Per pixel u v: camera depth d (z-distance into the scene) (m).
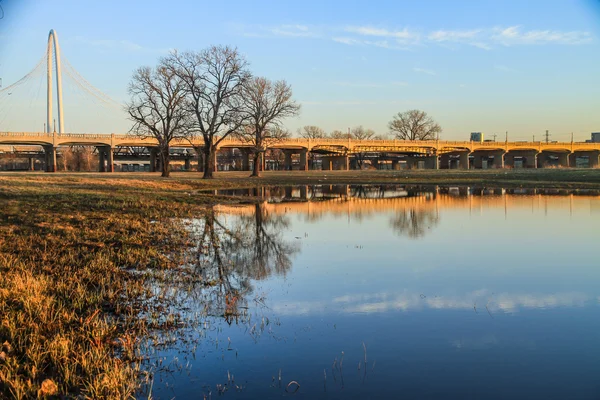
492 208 29.25
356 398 6.16
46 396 5.88
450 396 6.22
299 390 6.37
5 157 104.75
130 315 8.95
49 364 6.71
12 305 8.56
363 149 111.88
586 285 11.39
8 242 14.36
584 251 15.55
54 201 24.25
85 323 8.19
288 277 12.19
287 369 6.97
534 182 53.16
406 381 6.61
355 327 8.62
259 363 7.17
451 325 8.70
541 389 6.39
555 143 132.00
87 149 119.56
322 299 10.30
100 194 30.16
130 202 26.91
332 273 12.61
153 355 7.41
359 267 13.32
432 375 6.78
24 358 6.76
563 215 25.28
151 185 43.38
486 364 7.12
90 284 10.73
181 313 9.32
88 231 16.78
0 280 9.85
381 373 6.85
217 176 66.62
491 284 11.48
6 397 5.81
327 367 7.04
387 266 13.44
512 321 8.91
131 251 14.30
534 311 9.48
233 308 9.65
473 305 9.88
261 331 8.42
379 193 43.88
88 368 6.60
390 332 8.38
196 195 36.41
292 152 116.50
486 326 8.65
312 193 44.00
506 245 16.70
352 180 62.38
